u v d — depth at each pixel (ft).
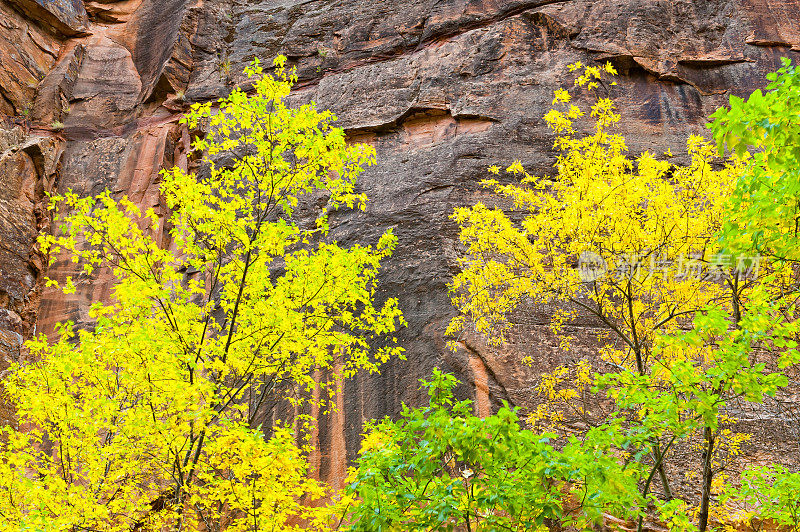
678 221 25.46
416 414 17.12
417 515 16.12
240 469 19.38
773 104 15.21
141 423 20.54
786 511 21.24
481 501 15.39
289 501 20.25
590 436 17.01
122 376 23.16
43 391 23.20
